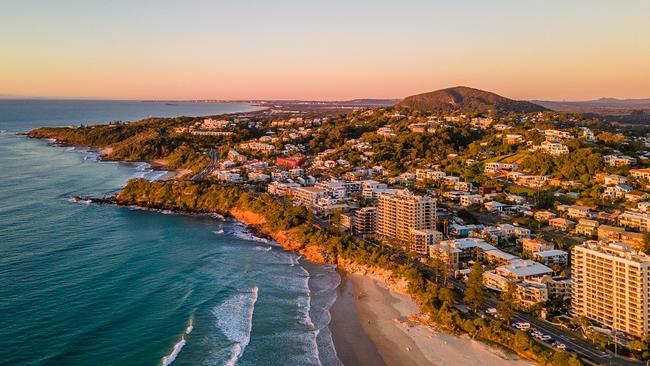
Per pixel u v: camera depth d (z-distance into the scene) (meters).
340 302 174.12
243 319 157.12
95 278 186.62
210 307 164.38
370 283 192.25
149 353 133.62
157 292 175.62
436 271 185.00
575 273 150.00
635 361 127.19
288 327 153.12
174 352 134.00
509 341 141.00
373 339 147.12
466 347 142.00
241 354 135.50
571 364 124.25
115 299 168.12
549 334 143.12
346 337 148.38
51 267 196.50
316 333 149.88
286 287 186.50
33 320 150.12
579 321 147.00
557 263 195.75
